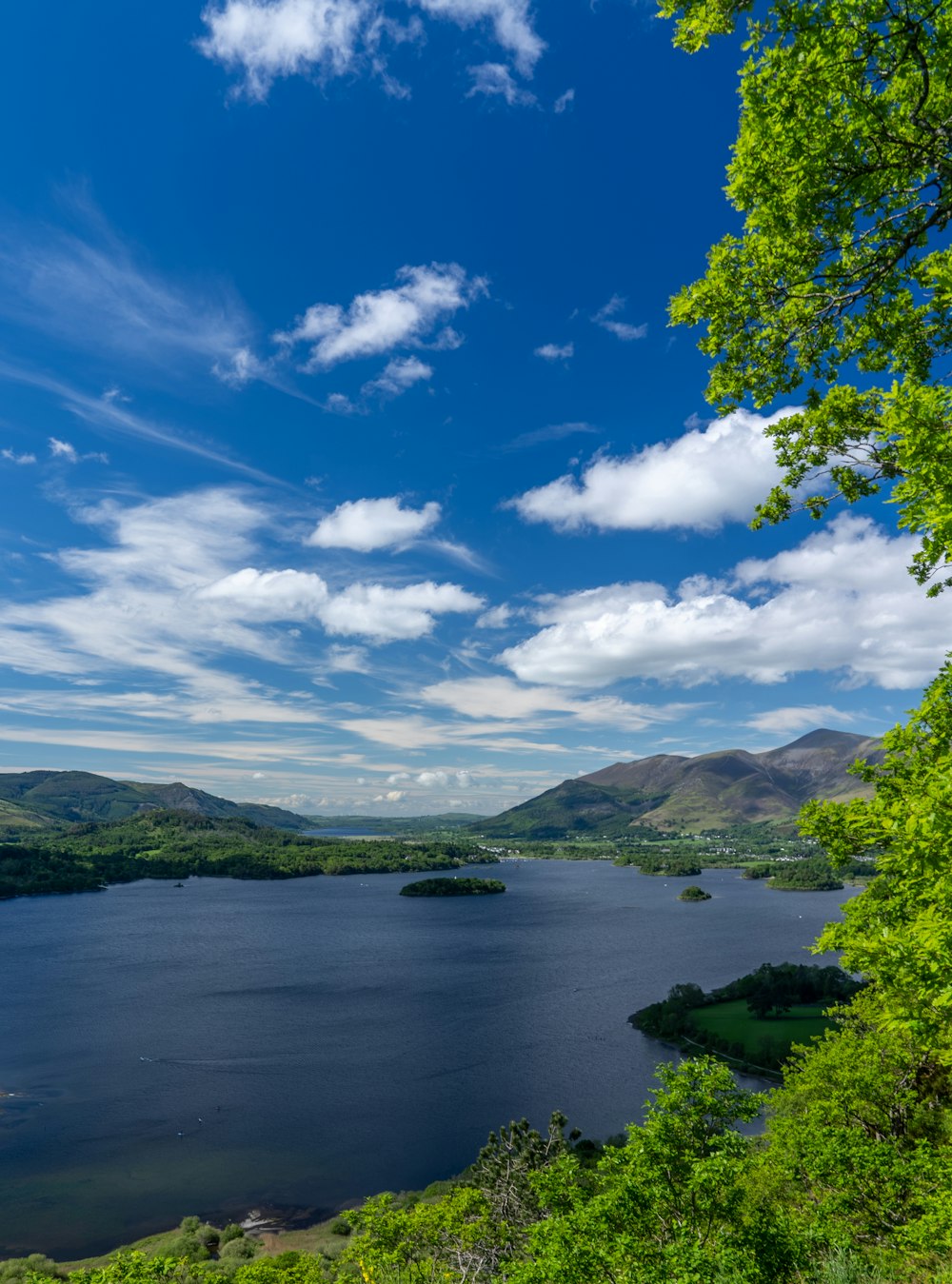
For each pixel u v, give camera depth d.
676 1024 110.94
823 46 9.91
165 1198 66.69
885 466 13.04
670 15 11.49
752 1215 14.89
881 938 11.45
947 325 12.65
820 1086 32.84
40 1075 97.06
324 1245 56.97
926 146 10.17
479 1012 127.31
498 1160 49.16
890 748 16.75
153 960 175.75
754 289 12.41
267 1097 89.31
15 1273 53.44
